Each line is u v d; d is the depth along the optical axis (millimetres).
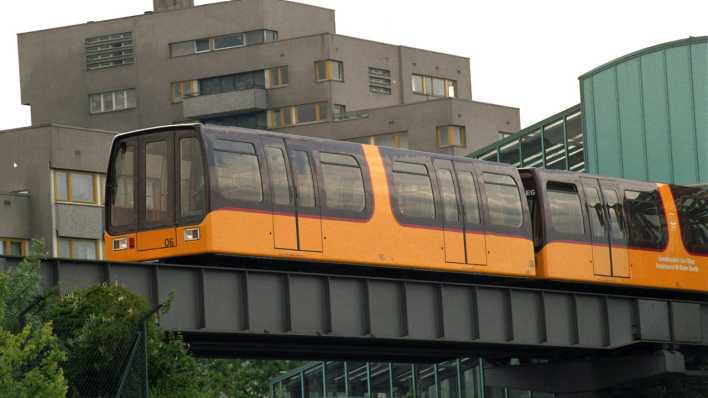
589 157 107375
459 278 70812
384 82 187000
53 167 127188
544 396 97125
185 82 186250
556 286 77000
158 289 55656
